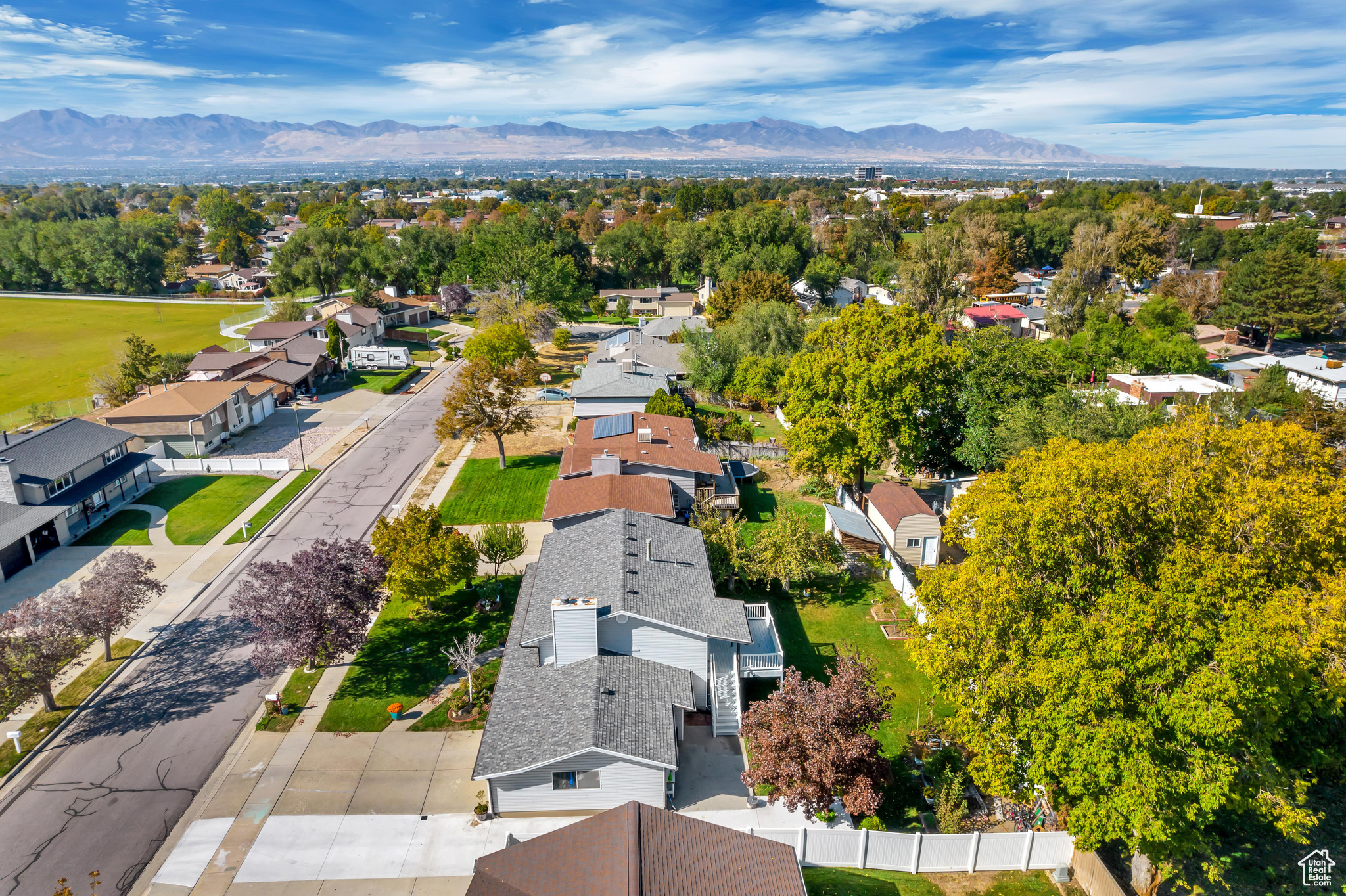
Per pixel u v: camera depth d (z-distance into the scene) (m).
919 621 38.03
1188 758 20.80
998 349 58.28
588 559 35.34
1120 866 25.12
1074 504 23.47
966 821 26.19
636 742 25.77
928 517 45.06
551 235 156.38
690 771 28.47
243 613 32.59
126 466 54.97
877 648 36.88
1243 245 155.38
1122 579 23.03
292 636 31.02
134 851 24.70
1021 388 56.38
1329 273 109.81
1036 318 116.31
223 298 150.12
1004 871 24.70
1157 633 21.38
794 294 116.44
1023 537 24.56
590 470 49.62
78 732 30.62
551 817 26.48
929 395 52.50
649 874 19.30
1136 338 87.88
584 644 29.59
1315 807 28.53
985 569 25.62
